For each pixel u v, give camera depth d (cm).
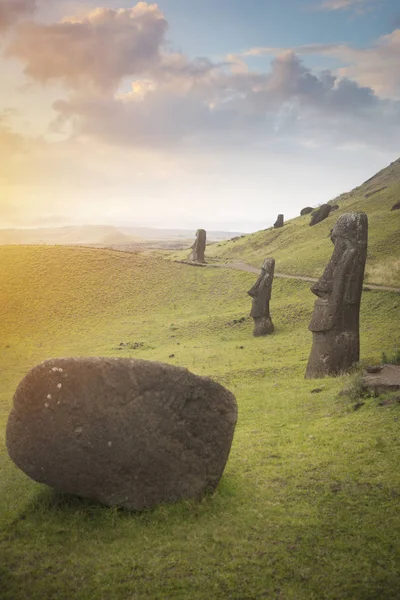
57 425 784
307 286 4972
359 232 2131
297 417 1439
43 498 866
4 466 1188
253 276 5762
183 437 832
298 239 7725
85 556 722
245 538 756
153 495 818
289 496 886
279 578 664
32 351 4191
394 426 1175
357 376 1648
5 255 6712
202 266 6412
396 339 2791
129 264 6544
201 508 827
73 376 793
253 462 1063
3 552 736
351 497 859
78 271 6316
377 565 674
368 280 4378
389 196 8106
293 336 3631
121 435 789
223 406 877
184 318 4966
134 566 697
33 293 5806
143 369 809
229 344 3647
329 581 651
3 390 2797
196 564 698
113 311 5441
